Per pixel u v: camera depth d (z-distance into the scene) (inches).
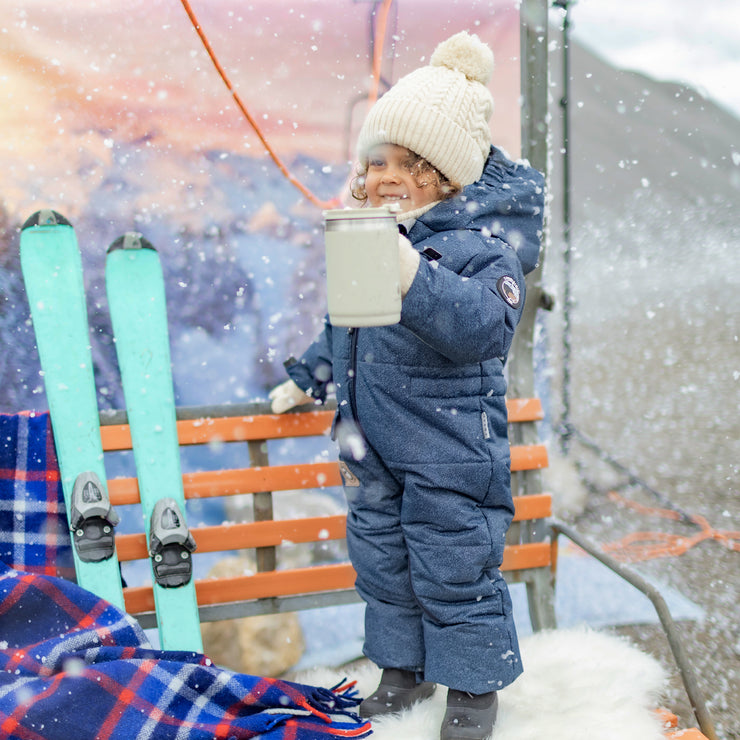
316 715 57.6
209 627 80.0
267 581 72.4
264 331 110.7
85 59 102.6
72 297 74.3
